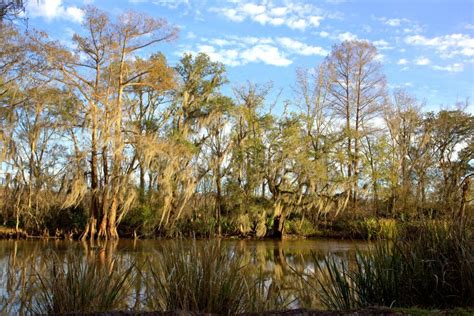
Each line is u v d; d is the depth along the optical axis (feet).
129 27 82.12
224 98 88.28
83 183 72.38
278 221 86.53
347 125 105.81
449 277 17.24
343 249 57.00
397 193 88.53
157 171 78.95
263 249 60.18
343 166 94.89
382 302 17.65
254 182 85.05
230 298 16.12
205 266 16.43
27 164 77.61
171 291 16.38
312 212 92.27
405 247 18.60
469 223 19.67
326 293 18.88
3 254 45.52
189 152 77.87
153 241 71.00
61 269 17.70
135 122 86.79
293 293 25.17
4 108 68.59
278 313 15.44
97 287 17.24
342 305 17.98
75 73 76.48
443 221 19.69
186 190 73.97
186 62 93.71
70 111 76.13
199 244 18.22
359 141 106.32
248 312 15.85
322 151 91.35
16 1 18.24
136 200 79.66
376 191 91.50
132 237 78.79
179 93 91.25
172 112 90.89
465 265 17.07
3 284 25.58
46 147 80.79
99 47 80.59
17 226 72.28
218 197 85.51
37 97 71.61
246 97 93.91
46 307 17.10
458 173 79.10
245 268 20.72
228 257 17.61
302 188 83.92
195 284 16.19
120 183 74.13
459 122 92.99
